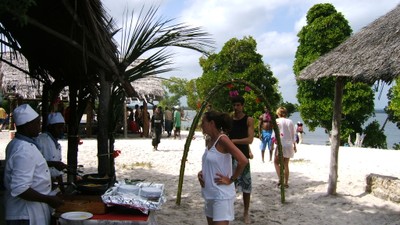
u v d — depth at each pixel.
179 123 19.17
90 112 18.53
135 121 20.78
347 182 8.80
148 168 10.71
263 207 6.98
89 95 5.95
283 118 8.28
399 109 20.55
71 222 3.49
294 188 8.36
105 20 4.66
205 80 25.98
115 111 5.18
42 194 3.25
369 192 7.85
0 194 4.09
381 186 7.56
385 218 6.40
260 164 11.31
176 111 19.16
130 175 9.73
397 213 6.62
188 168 10.79
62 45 4.82
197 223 6.06
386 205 7.05
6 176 3.24
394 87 20.70
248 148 5.92
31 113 3.29
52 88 6.07
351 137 22.22
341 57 7.08
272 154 12.28
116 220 3.56
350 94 21.03
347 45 7.46
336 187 7.91
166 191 8.07
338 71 6.70
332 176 7.69
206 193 4.18
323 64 7.34
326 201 7.36
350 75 6.42
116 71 4.77
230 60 25.91
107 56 4.63
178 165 11.25
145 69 5.09
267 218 6.38
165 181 9.09
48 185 3.42
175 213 6.55
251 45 25.73
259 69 25.11
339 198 7.53
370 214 6.61
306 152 14.40
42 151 4.68
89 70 5.27
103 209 3.71
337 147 7.67
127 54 4.96
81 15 4.19
